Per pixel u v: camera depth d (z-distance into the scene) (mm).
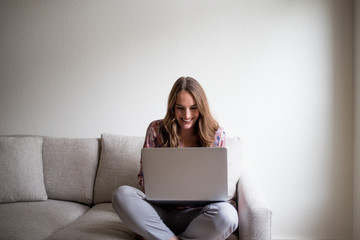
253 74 2168
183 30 2211
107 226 1547
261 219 1379
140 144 2012
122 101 2291
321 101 2119
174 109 1676
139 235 1476
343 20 2068
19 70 2354
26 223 1593
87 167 2029
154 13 2229
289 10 2119
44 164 2057
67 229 1527
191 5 2195
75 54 2307
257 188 1624
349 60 2074
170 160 1357
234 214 1380
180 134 1737
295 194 2176
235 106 2191
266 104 2166
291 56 2131
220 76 2195
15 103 2367
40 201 1956
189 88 1604
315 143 2139
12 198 1913
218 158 1333
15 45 2348
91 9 2277
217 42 2188
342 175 2121
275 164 2180
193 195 1400
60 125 2346
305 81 2127
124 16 2254
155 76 2252
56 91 2338
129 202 1406
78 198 1991
